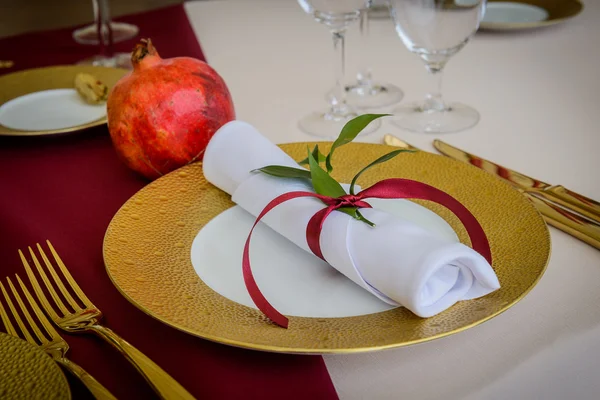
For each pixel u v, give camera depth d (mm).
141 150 749
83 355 508
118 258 585
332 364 501
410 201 682
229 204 699
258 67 1173
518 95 998
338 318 517
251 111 992
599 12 1328
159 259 601
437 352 507
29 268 622
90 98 966
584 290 562
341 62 970
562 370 499
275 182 642
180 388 448
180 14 1412
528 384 489
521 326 527
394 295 504
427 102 977
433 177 708
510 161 801
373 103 1019
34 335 537
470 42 1234
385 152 763
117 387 479
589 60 1104
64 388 417
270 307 509
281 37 1314
